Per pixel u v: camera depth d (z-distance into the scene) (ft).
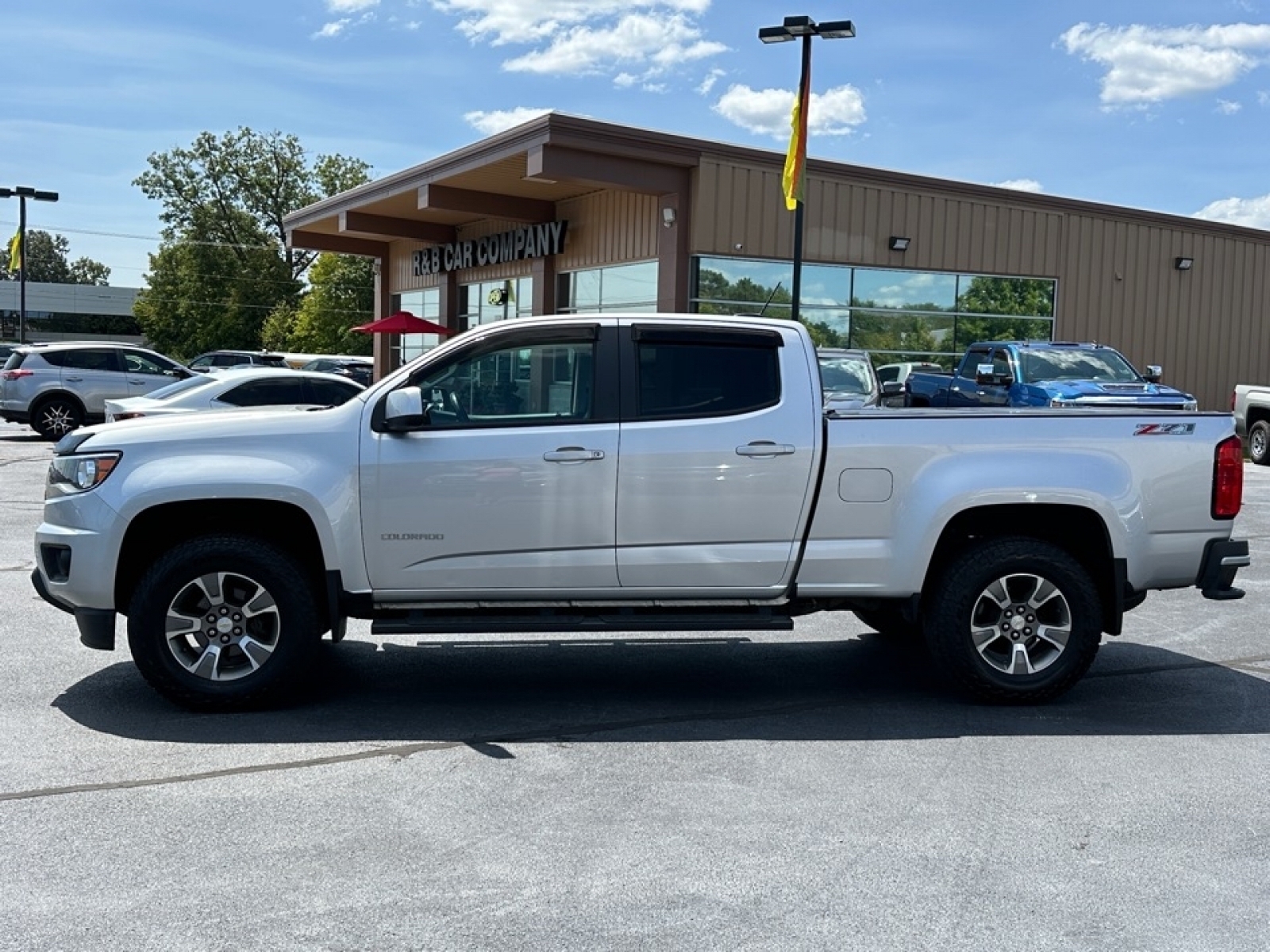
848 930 11.72
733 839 14.05
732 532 19.26
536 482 18.89
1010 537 19.93
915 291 72.28
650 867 13.19
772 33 53.16
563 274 73.87
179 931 11.54
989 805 15.30
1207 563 20.08
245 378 47.03
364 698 20.24
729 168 62.03
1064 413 19.79
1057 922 11.96
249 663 19.07
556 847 13.73
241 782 15.81
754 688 21.34
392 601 19.10
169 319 231.50
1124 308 81.92
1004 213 74.90
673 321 19.53
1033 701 20.02
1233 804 15.46
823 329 68.59
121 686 20.52
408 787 15.72
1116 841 14.14
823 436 19.33
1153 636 26.18
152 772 16.19
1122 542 19.67
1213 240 85.81
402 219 84.58
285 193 235.81
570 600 19.33
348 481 18.71
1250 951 11.41
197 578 18.57
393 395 18.34
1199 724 19.24
